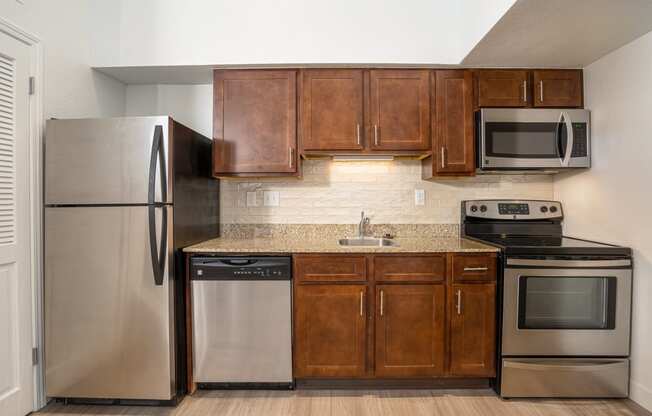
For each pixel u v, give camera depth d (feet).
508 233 8.79
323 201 9.11
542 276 6.82
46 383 6.62
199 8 7.83
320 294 7.07
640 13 5.78
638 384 6.69
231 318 7.02
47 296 6.57
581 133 7.89
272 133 7.98
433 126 8.05
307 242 8.01
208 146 8.36
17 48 6.15
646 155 6.50
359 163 9.09
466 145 8.05
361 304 7.06
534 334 6.86
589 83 7.93
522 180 9.02
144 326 6.53
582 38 6.67
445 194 9.06
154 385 6.56
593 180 7.81
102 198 6.48
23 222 6.29
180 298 6.89
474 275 7.09
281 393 7.13
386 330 7.09
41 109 6.59
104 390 6.62
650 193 6.44
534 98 8.07
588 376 6.82
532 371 6.84
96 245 6.51
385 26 7.77
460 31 7.69
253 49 7.77
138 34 7.86
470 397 7.00
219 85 7.99
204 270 6.98
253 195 9.11
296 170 8.00
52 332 6.58
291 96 7.97
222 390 7.25
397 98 8.00
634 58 6.73
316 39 7.75
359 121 7.94
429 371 7.09
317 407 6.68
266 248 7.04
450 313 7.09
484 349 7.09
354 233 9.03
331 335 7.09
